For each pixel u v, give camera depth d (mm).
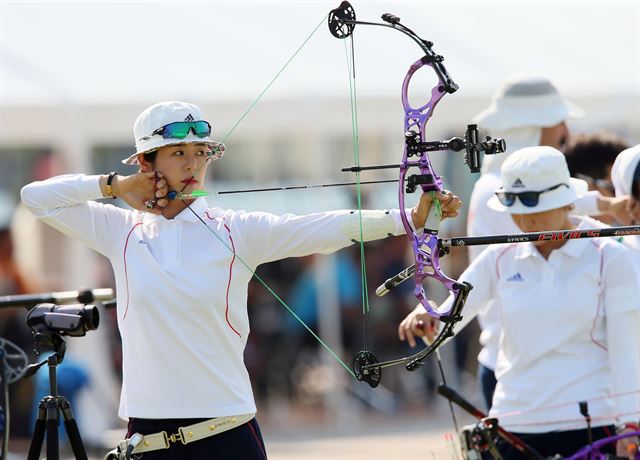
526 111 23078
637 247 19203
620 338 17516
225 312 15969
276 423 41188
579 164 23125
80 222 16469
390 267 41656
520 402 18109
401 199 15312
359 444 34594
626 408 17188
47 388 31312
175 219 16141
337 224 15906
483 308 20531
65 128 34125
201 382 15836
